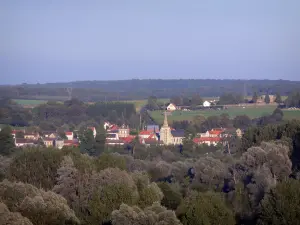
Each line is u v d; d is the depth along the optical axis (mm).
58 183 89688
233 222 75188
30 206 71000
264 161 114750
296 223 71062
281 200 72625
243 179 116875
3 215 65312
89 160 99125
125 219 68625
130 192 80625
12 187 76938
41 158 102000
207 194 77438
